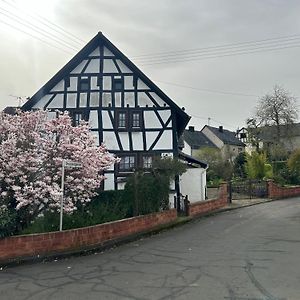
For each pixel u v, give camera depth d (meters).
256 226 15.91
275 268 8.47
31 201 10.81
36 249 9.68
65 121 12.66
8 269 8.73
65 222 11.34
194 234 13.97
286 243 11.69
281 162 45.00
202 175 24.95
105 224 11.72
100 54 22.56
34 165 11.28
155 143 21.62
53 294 6.83
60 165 11.73
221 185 26.72
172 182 19.08
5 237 9.28
